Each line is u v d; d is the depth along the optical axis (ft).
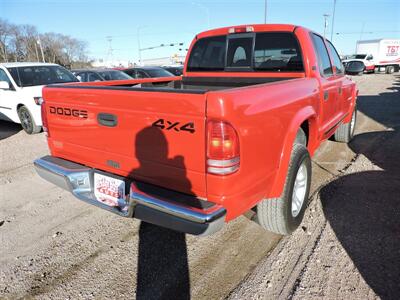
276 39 12.63
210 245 10.30
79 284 8.80
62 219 12.30
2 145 23.20
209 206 7.23
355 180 14.79
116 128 8.74
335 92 14.57
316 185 14.35
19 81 26.58
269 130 8.33
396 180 14.69
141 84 15.70
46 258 9.94
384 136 22.91
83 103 9.41
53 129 10.85
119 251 10.19
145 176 8.49
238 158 7.30
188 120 7.23
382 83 73.05
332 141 21.71
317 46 13.14
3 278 9.10
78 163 10.42
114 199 9.20
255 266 9.19
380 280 8.42
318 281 8.47
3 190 15.15
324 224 11.18
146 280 8.86
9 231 11.51
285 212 9.77
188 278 8.86
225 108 6.82
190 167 7.50
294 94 9.73
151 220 7.84
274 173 8.96
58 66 30.07
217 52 14.51
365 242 10.04
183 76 16.06
